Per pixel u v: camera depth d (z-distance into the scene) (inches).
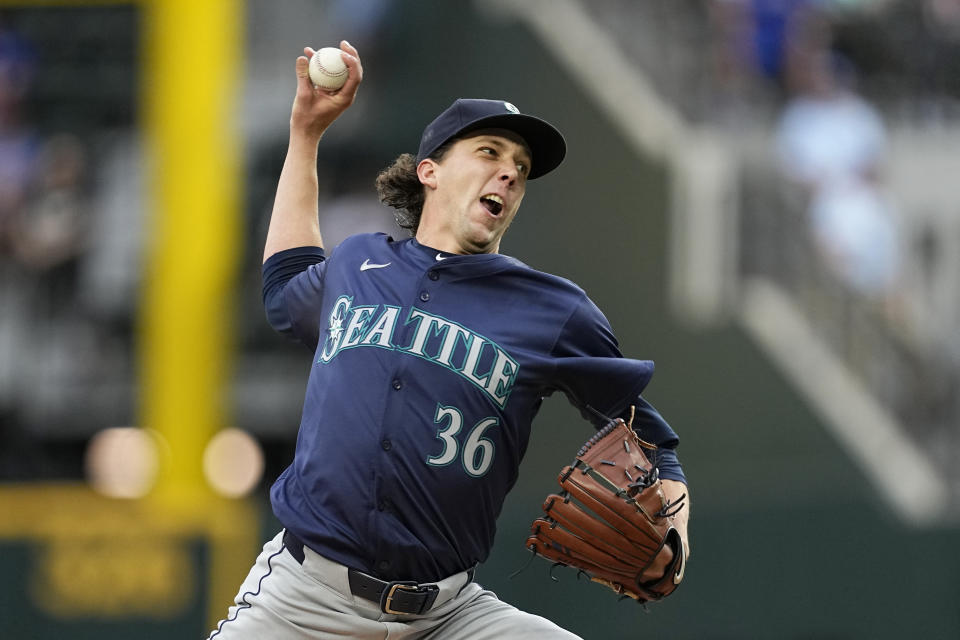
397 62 1587.1
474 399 470.6
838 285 1432.1
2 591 1332.4
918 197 1688.0
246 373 1499.8
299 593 477.4
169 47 1460.4
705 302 1378.0
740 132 1588.3
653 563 489.4
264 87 1646.2
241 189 1483.8
